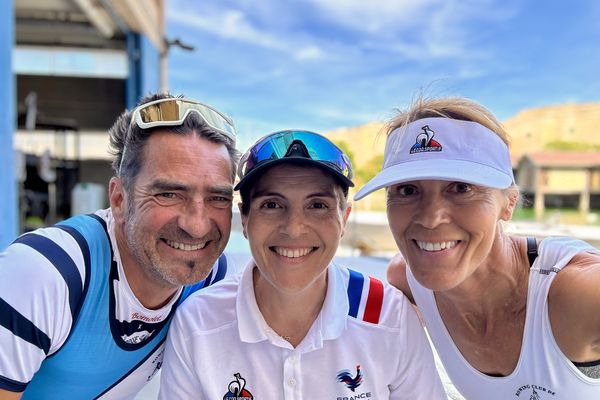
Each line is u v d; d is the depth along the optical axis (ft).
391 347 1.70
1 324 1.47
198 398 1.69
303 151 1.52
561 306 1.58
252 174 1.52
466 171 1.54
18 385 1.54
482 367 1.93
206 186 1.67
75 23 12.12
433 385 1.75
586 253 1.68
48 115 15.44
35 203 12.87
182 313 1.78
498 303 1.78
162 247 1.70
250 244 1.62
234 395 1.64
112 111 15.70
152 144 1.65
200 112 1.74
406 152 1.68
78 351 1.71
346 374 1.65
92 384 1.83
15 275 1.51
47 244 1.61
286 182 1.53
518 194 1.79
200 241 1.70
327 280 1.75
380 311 1.75
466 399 2.12
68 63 14.19
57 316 1.57
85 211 12.47
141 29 11.96
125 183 1.72
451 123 1.66
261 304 1.73
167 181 1.62
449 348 2.02
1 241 4.71
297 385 1.61
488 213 1.57
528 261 1.77
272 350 1.64
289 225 1.54
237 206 1.74
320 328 1.64
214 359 1.66
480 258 1.63
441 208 1.57
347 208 1.67
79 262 1.63
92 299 1.67
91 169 16.69
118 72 14.37
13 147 4.98
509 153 1.74
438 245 1.62
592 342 1.52
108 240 1.76
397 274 2.26
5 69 4.73
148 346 1.91
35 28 12.31
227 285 1.86
